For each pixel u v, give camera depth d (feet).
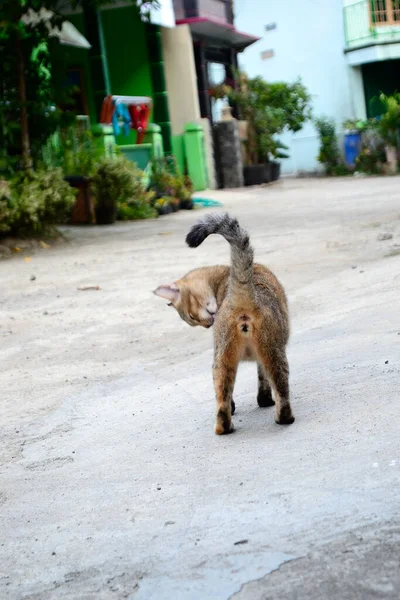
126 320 30.94
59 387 23.65
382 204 59.77
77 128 62.85
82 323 30.91
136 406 20.47
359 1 108.17
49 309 33.35
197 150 89.40
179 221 61.52
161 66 86.69
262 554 10.29
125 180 60.08
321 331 24.45
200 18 88.48
